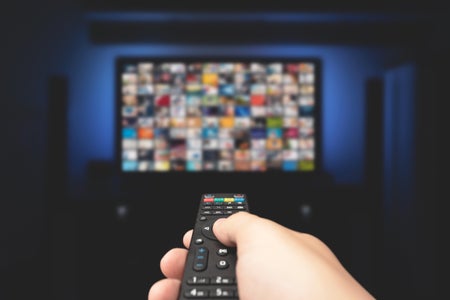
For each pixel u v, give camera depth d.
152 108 2.08
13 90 1.74
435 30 2.27
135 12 2.17
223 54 2.39
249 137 2.08
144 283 1.39
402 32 2.32
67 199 1.81
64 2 2.22
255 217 0.42
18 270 1.57
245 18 2.29
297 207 1.75
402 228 1.91
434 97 1.61
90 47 2.34
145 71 2.08
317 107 2.08
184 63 2.08
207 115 2.08
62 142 1.84
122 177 2.07
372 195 1.88
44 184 1.92
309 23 2.33
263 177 2.07
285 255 0.36
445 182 1.57
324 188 1.87
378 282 1.64
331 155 2.39
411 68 1.84
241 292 0.37
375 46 2.36
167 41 2.33
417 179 1.73
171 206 1.71
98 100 2.35
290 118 2.08
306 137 2.09
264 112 2.08
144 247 1.53
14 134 1.73
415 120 1.75
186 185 2.03
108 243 1.57
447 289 1.53
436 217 1.58
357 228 1.73
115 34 2.31
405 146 1.90
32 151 1.88
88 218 1.64
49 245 1.62
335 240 1.69
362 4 2.16
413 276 1.72
